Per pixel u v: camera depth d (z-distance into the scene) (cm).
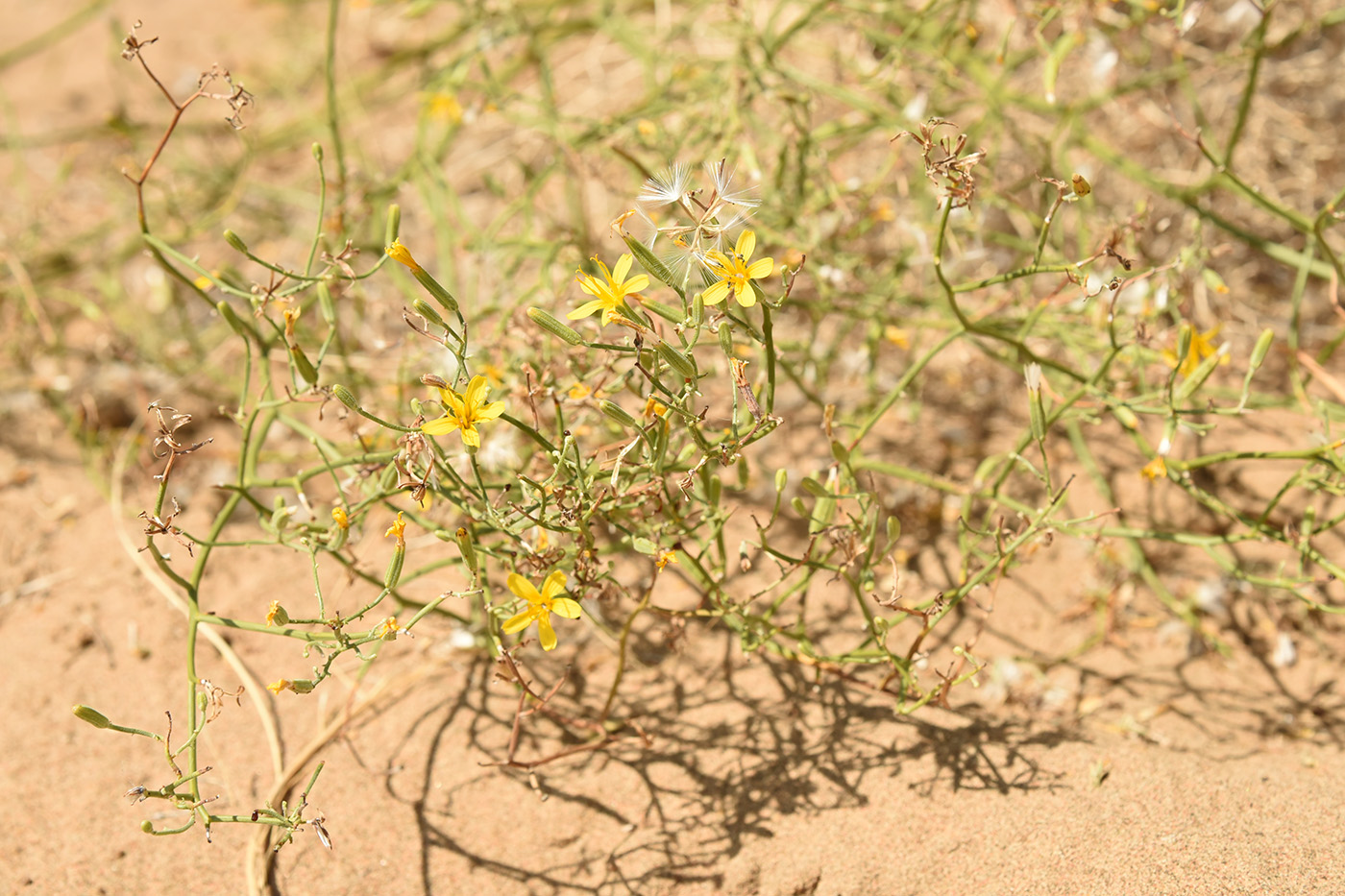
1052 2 63
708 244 50
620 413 49
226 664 58
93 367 67
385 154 82
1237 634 58
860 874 52
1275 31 70
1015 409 64
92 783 55
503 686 57
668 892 53
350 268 52
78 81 95
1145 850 52
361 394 63
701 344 57
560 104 81
